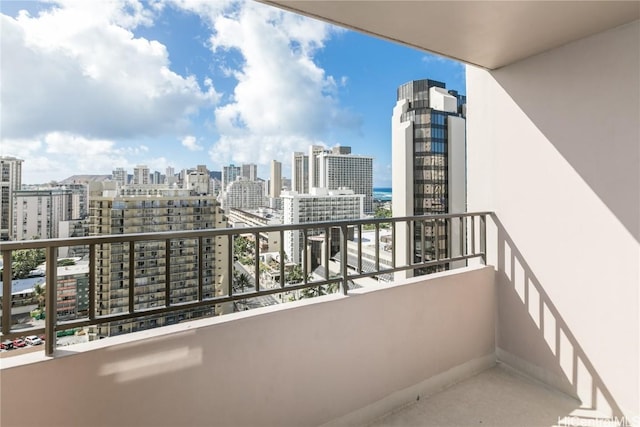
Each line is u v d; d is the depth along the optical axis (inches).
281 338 63.7
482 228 106.7
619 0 64.1
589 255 82.1
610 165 77.7
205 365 55.9
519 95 96.4
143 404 50.9
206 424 55.9
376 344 77.5
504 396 87.3
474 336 99.2
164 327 54.8
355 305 73.9
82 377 46.5
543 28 76.0
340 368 71.6
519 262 97.7
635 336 74.4
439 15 69.4
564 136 86.3
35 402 43.6
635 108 73.4
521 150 96.4
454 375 93.7
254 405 60.7
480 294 100.7
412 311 84.3
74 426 45.9
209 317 59.6
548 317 91.0
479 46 85.8
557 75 87.3
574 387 85.5
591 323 82.1
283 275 66.6
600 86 78.9
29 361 43.8
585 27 75.9
